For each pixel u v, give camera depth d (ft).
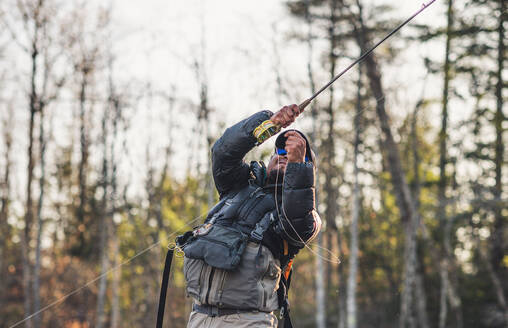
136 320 110.22
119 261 106.63
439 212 95.30
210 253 10.27
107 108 95.30
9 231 113.91
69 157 114.42
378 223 114.93
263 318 10.33
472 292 95.50
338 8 78.07
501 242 92.48
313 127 79.87
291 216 10.25
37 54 84.89
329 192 90.48
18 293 108.37
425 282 102.68
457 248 99.71
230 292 10.23
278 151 11.09
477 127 91.45
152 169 101.04
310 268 120.88
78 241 107.45
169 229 106.22
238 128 10.78
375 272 115.65
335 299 112.57
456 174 94.22
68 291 106.01
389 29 76.38
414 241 83.92
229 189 11.26
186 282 10.87
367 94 86.33
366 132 97.71
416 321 102.58
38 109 86.02
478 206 88.69
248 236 10.40
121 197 99.19
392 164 82.48
